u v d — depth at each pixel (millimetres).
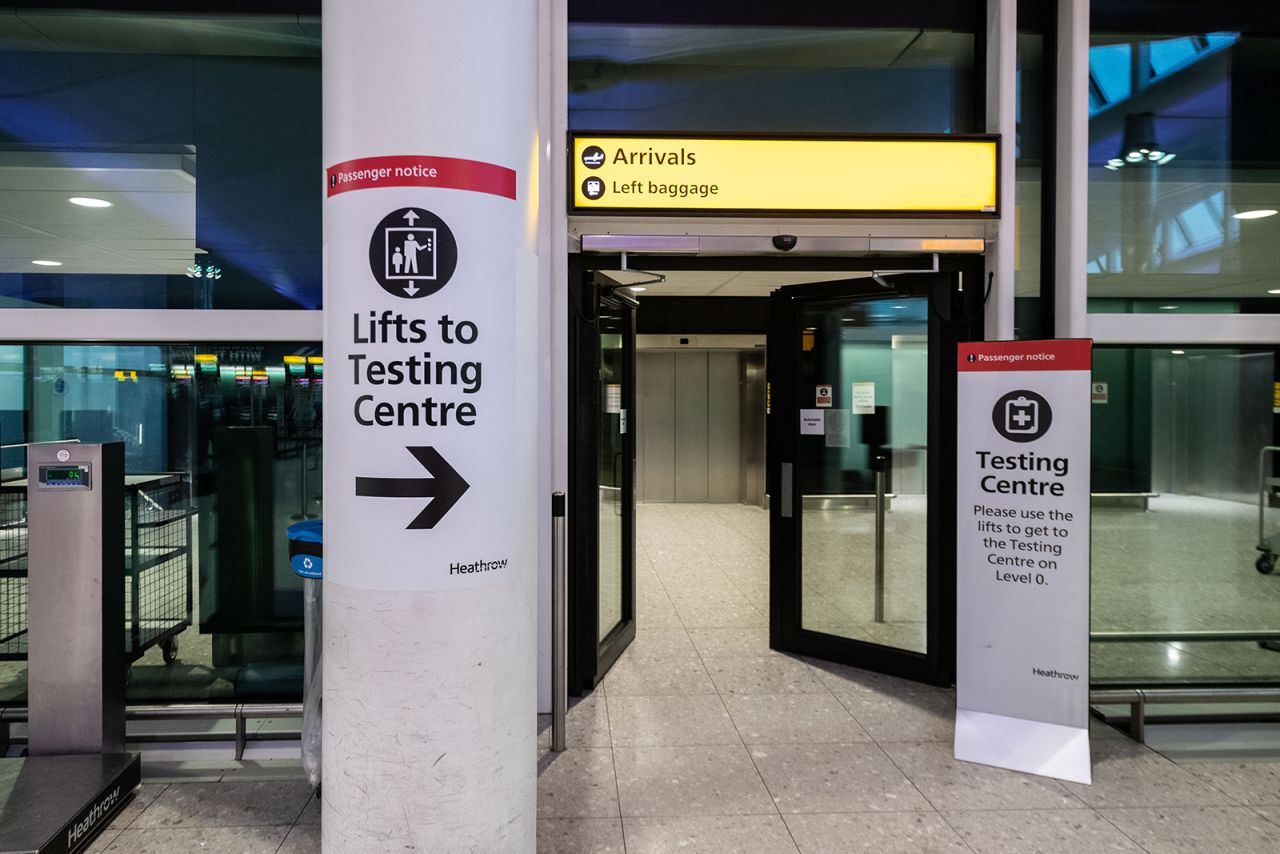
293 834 2436
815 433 4184
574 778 2791
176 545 3584
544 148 3434
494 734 1807
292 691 3582
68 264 3471
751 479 9773
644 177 3490
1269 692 3184
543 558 3473
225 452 3572
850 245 3568
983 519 3000
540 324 3482
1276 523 3955
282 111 3494
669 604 5184
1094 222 3709
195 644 3607
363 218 1720
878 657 3895
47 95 3465
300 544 2566
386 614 1729
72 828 2307
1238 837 2424
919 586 3961
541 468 3488
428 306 1713
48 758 2691
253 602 3586
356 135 1721
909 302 3949
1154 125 3719
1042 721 2893
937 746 3074
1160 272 3721
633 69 3730
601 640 4059
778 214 3508
